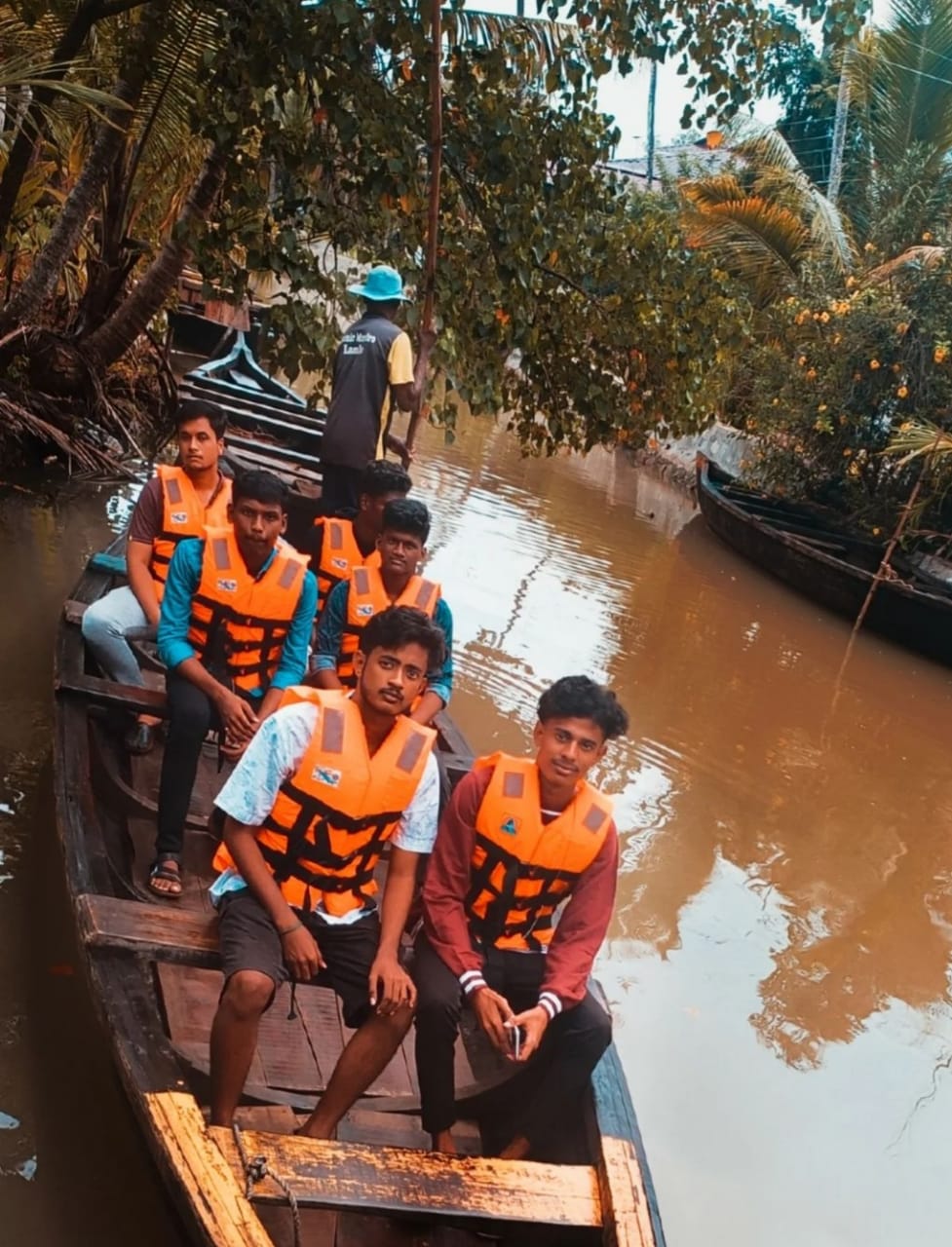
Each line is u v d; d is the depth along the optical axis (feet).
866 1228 10.44
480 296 21.21
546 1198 7.86
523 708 20.27
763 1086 12.23
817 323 37.06
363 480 14.11
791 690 25.09
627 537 34.68
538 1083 9.38
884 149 44.06
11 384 26.63
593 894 9.04
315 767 8.45
